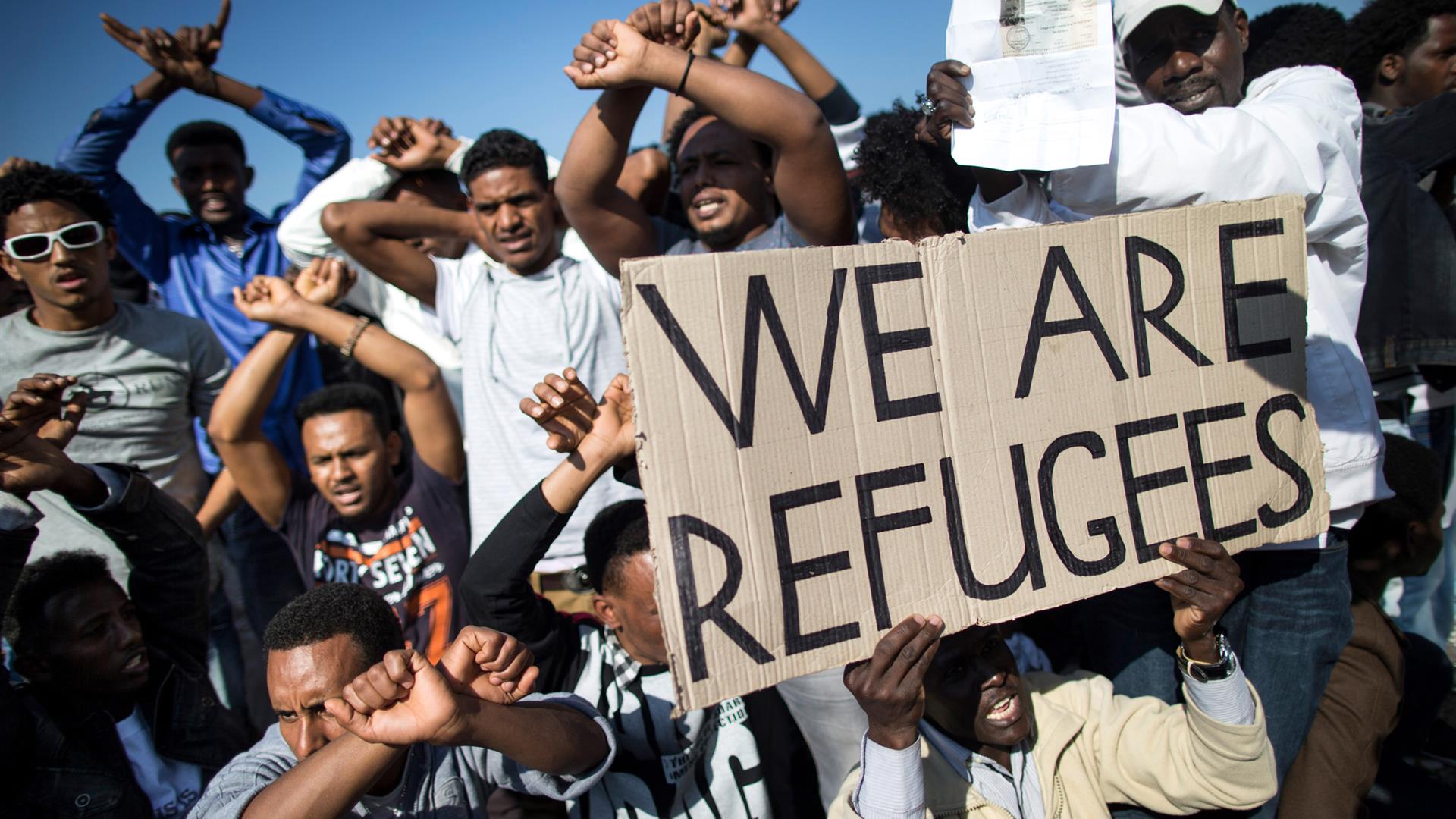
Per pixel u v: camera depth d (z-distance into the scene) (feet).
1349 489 7.47
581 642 7.98
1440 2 11.17
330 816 5.41
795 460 5.51
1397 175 9.10
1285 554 7.60
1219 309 6.62
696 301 5.34
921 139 7.26
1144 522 6.33
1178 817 7.72
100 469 8.07
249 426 10.30
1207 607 6.35
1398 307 8.98
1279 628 7.66
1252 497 6.64
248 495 10.59
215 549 12.60
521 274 11.75
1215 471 6.56
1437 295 8.82
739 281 5.42
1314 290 7.57
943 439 5.87
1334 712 7.82
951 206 8.35
